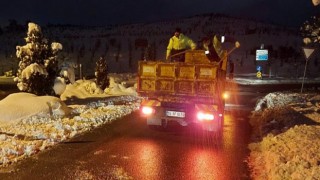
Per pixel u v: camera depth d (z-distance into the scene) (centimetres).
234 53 9881
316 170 601
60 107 1220
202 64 929
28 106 1159
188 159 743
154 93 985
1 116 1084
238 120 1281
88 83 2202
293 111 1277
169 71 964
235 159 751
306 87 3466
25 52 1495
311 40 1075
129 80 4241
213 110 950
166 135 970
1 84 2906
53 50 1577
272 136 903
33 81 1488
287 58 9125
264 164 711
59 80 1562
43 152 758
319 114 1226
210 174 649
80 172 638
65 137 895
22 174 620
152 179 614
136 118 1231
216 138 953
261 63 8175
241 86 3522
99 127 1046
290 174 608
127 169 663
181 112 977
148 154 772
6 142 818
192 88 945
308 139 824
